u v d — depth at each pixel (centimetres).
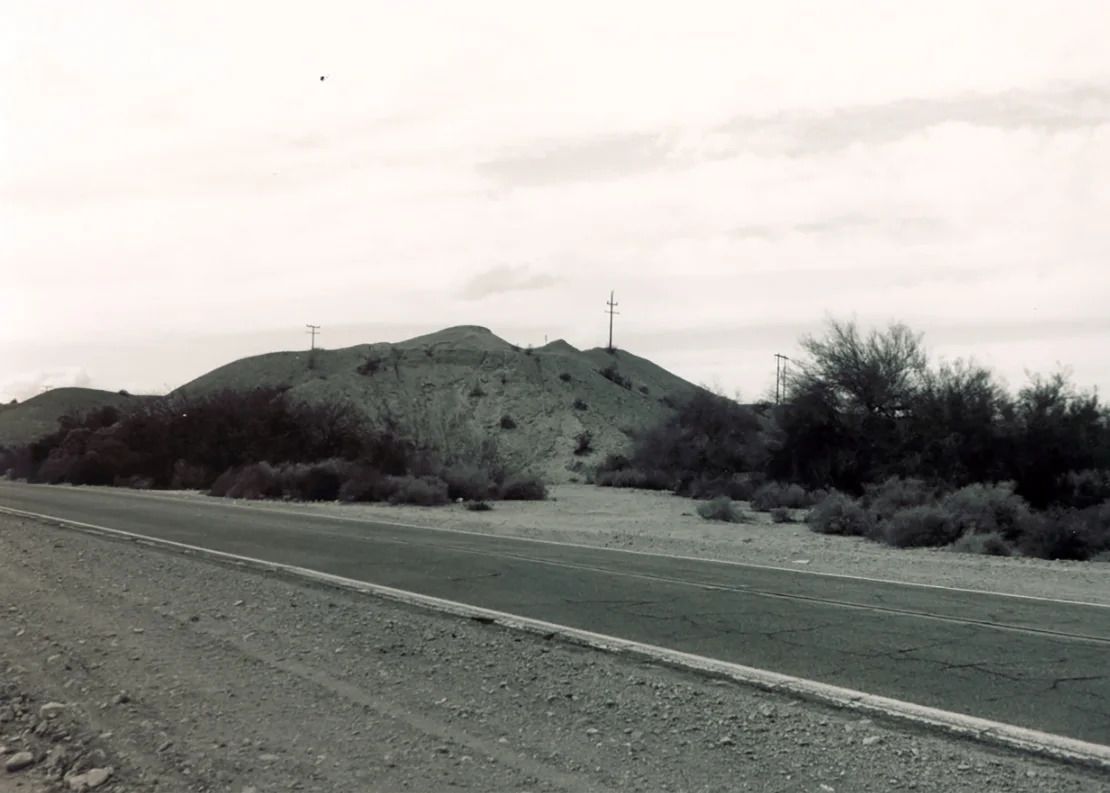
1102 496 2989
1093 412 3153
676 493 4425
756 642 1005
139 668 870
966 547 2158
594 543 2072
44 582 1381
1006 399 3259
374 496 3569
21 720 719
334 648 954
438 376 10181
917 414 3406
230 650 944
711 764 628
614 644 985
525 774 605
